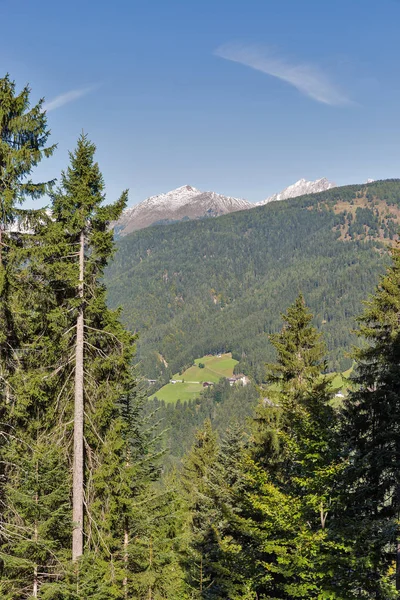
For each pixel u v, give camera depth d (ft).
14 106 45.62
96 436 52.49
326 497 39.60
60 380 52.85
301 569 38.68
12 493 44.42
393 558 50.06
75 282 48.85
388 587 36.58
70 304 49.39
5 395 46.47
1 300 45.32
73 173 50.26
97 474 50.57
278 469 57.06
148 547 56.39
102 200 50.98
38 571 45.50
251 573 46.68
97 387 52.90
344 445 40.98
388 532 39.47
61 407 52.21
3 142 45.24
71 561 45.70
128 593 53.93
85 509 52.08
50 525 45.34
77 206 50.39
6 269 44.83
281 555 40.52
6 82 44.88
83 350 53.06
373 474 54.24
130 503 51.75
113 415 55.67
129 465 58.34
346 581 36.70
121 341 52.26
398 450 54.24
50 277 49.34
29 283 48.11
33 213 46.73
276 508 40.93
